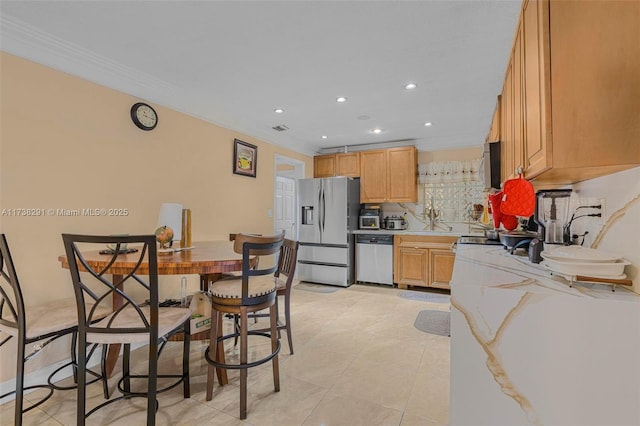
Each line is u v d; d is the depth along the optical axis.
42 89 2.09
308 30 2.01
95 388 2.02
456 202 4.78
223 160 3.56
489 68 2.51
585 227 1.41
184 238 2.33
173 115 2.99
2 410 1.80
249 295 1.76
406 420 1.70
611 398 0.94
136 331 1.53
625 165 0.98
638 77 0.95
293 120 3.88
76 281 1.49
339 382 2.07
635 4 0.96
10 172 1.96
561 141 1.02
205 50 2.26
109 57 2.35
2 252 1.51
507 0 1.72
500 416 1.04
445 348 2.58
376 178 5.00
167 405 1.82
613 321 0.93
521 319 1.02
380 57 2.35
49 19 1.89
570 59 1.02
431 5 1.77
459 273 1.30
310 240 4.92
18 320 1.54
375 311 3.54
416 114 3.64
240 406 1.70
